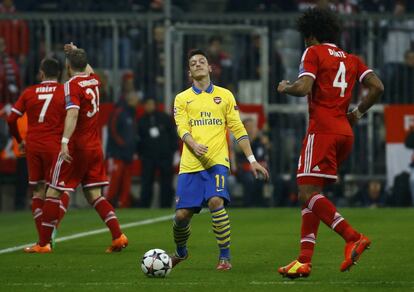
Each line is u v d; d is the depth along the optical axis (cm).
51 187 3891
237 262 3450
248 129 6575
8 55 6731
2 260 3638
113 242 3856
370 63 6850
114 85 6781
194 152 3141
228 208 6322
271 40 6894
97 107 3909
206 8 7975
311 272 3144
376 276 3038
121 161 6556
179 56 6825
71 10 7556
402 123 6606
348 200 6669
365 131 6744
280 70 6888
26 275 3191
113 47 6819
